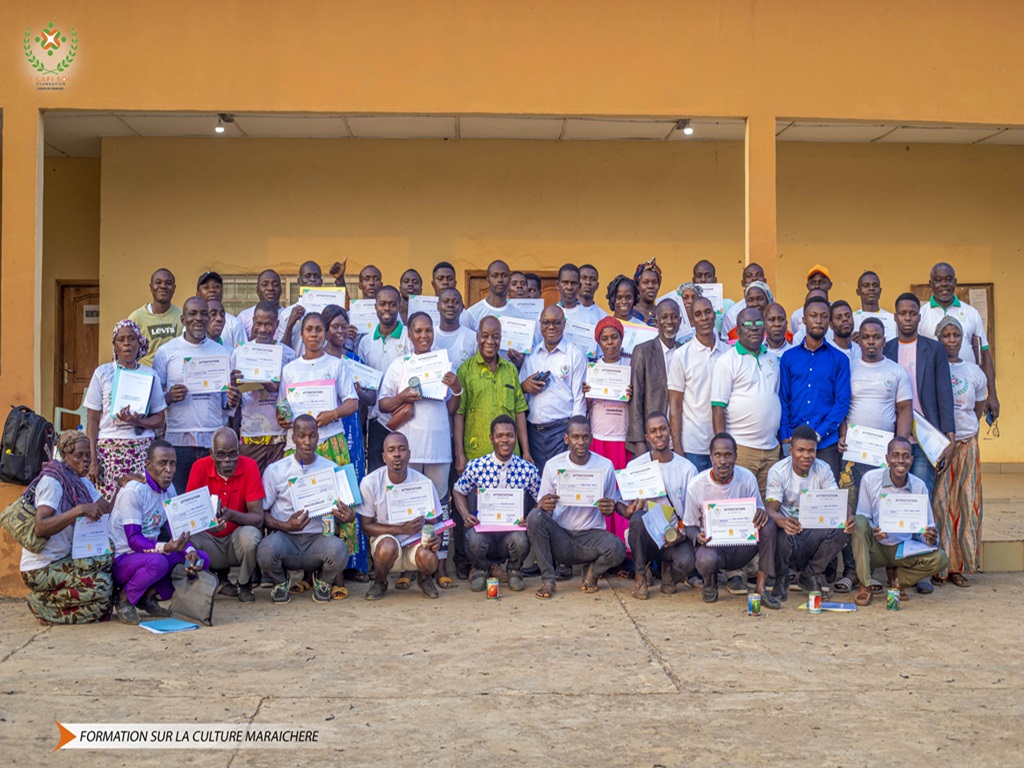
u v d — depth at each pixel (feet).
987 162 40.70
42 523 18.38
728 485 20.76
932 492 23.03
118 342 21.09
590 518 21.68
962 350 24.43
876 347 22.40
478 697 14.62
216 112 24.38
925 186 40.47
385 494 21.33
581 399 23.79
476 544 21.80
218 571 21.68
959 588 22.54
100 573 19.06
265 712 13.96
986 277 40.73
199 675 15.65
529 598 21.29
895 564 21.24
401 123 36.47
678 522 21.07
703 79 25.20
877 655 16.83
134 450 21.26
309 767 12.07
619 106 25.00
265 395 22.70
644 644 17.44
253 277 38.52
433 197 38.86
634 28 25.04
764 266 25.44
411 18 24.59
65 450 18.84
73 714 13.85
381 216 38.75
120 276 38.01
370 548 21.27
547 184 39.01
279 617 19.60
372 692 14.84
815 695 14.74
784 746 12.75
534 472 22.33
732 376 22.18
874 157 40.32
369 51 24.50
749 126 25.32
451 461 23.38
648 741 12.91
